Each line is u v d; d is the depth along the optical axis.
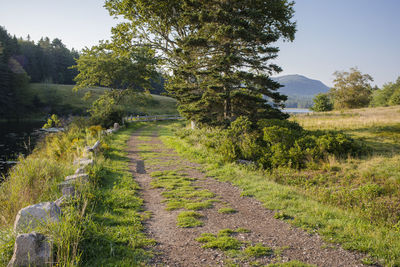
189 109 18.44
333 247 4.50
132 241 4.44
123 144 17.11
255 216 5.95
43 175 6.84
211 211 6.23
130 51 25.78
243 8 17.94
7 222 4.71
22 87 67.62
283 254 4.25
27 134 30.73
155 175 9.58
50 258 3.36
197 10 19.17
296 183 9.84
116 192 7.12
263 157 12.04
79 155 10.82
